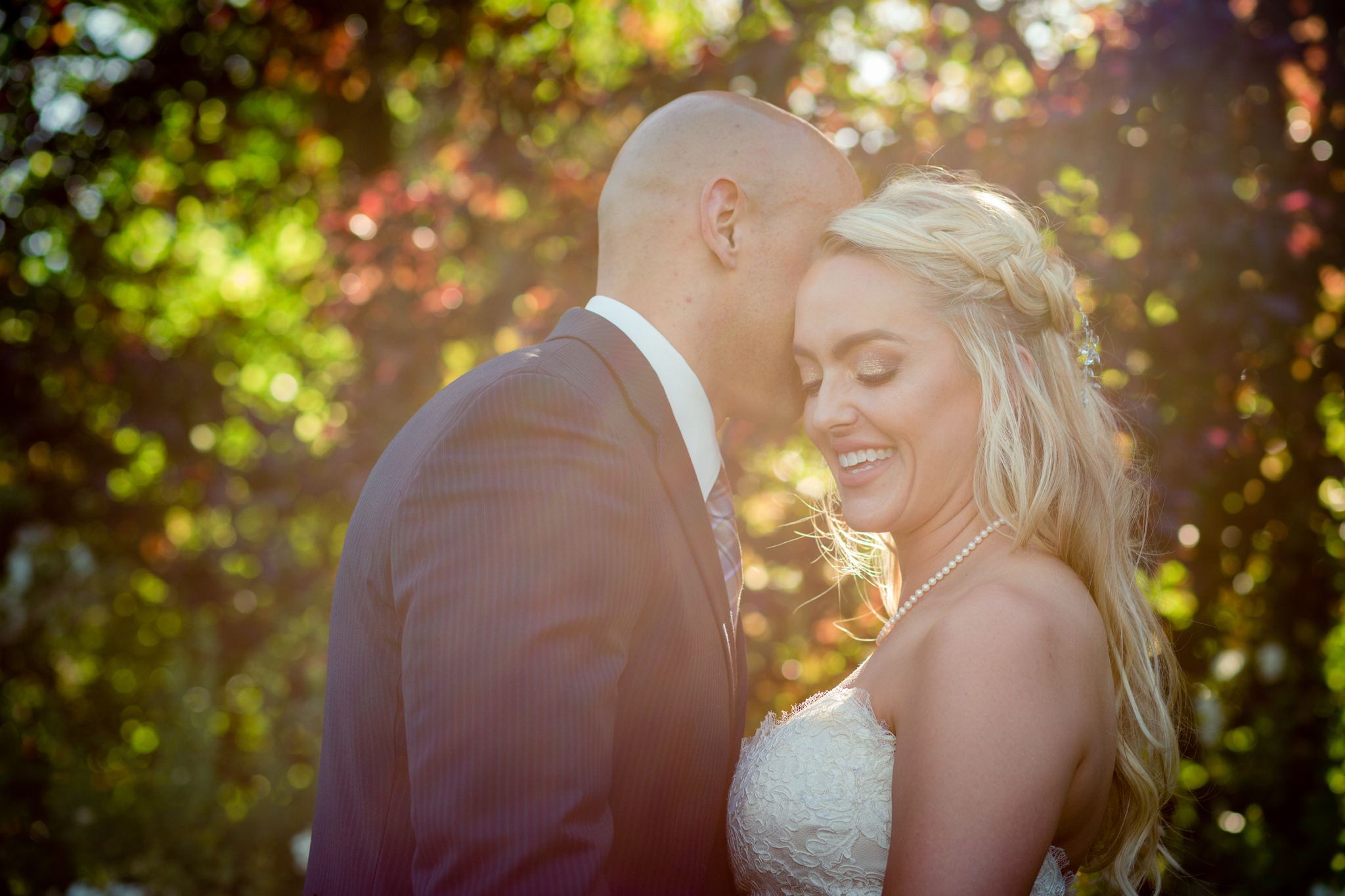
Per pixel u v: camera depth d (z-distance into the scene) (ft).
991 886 4.42
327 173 17.63
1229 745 13.55
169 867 12.83
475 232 14.28
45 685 16.07
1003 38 11.82
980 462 5.51
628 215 5.87
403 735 4.80
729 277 5.82
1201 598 12.29
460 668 4.25
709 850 5.27
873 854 5.09
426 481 4.64
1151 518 10.26
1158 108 10.97
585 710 4.28
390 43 14.53
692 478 5.37
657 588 4.93
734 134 5.88
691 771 5.05
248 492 14.84
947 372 5.50
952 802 4.54
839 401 5.58
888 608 7.25
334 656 5.31
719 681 5.29
